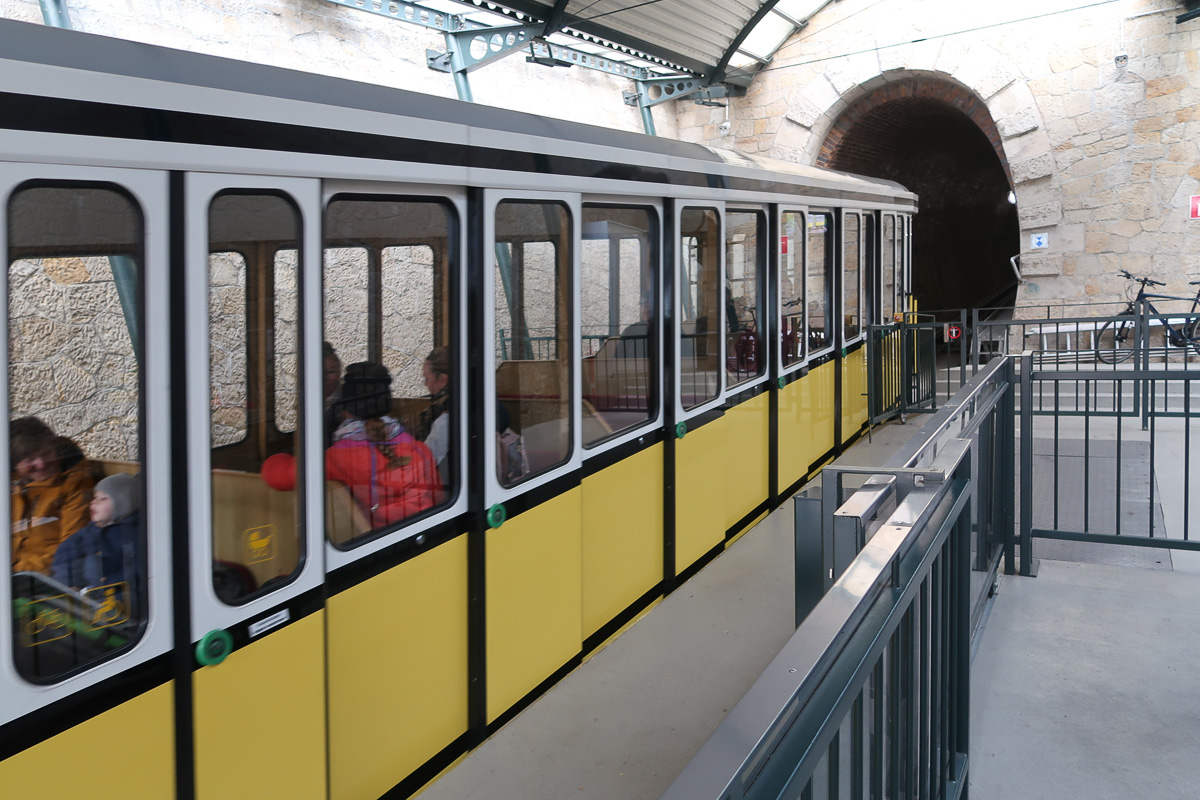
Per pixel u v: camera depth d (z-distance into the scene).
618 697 4.26
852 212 9.17
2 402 2.01
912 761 2.30
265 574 2.68
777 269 6.97
